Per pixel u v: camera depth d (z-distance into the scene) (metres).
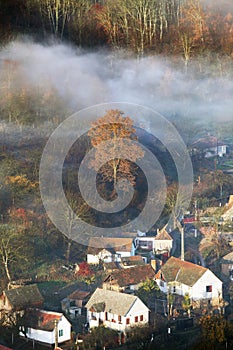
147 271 70.00
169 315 63.19
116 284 67.44
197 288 67.31
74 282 69.12
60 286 68.38
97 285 68.88
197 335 59.62
